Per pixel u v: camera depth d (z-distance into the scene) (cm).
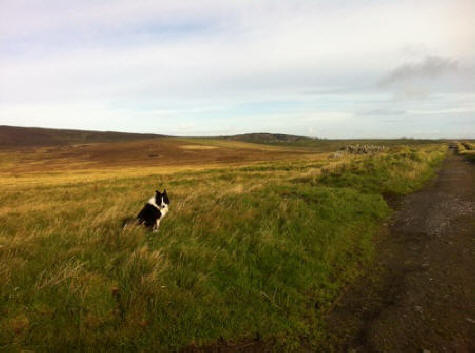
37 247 641
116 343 447
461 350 438
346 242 863
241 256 688
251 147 15950
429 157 3306
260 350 466
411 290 605
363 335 484
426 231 948
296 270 669
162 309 507
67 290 497
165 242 708
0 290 478
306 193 1284
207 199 1132
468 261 715
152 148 13338
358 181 1695
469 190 1533
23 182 4562
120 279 550
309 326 518
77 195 2058
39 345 419
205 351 462
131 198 1448
